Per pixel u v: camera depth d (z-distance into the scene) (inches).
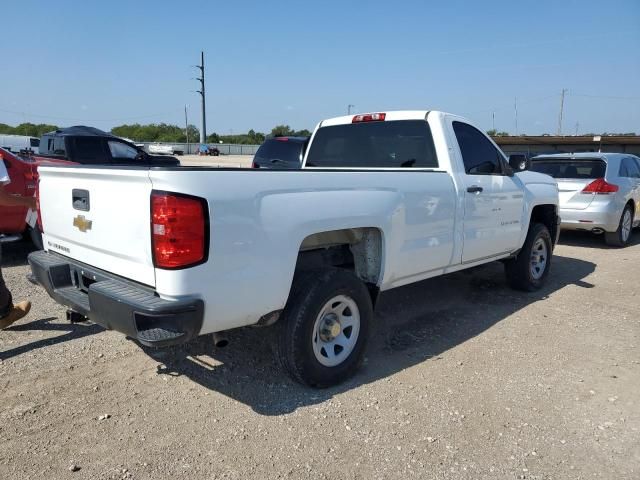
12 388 146.3
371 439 125.5
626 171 396.8
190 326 118.4
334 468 114.4
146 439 123.6
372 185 158.4
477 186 203.6
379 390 150.6
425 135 201.9
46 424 128.8
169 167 119.4
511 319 214.5
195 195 116.4
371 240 165.8
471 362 171.0
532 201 242.7
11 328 190.9
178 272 116.2
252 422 132.0
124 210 125.6
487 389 152.1
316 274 145.7
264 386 151.4
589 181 371.6
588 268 314.3
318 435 126.8
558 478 112.8
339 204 146.6
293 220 135.0
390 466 115.6
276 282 132.8
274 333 145.1
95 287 127.6
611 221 370.6
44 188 163.9
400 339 190.5
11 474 109.9
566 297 248.4
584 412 140.3
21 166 283.0
